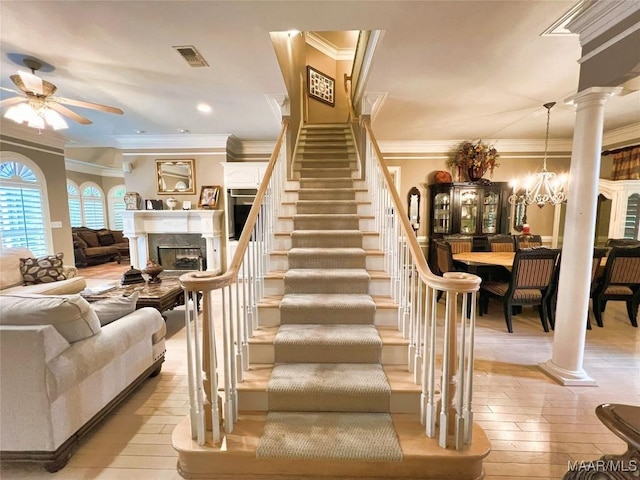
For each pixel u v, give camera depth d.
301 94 5.64
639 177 4.65
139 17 2.25
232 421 1.79
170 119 4.80
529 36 2.42
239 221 6.25
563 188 5.24
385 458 1.60
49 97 2.89
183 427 1.80
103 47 2.68
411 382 1.96
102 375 1.98
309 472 1.64
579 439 1.90
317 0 2.04
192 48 2.70
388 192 2.71
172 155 6.05
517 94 3.60
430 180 6.00
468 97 3.71
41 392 1.61
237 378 1.97
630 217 4.79
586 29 2.21
